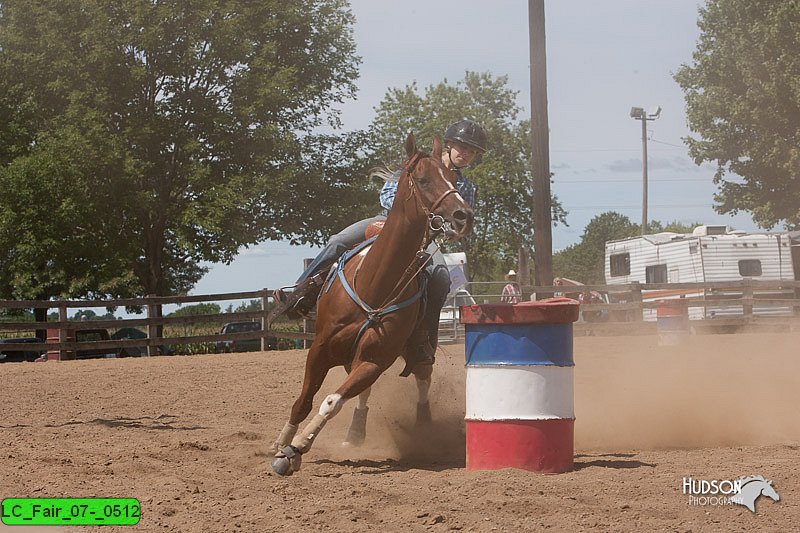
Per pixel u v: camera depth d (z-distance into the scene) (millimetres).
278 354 19328
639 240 31109
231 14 32062
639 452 7645
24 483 5926
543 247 9758
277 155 32750
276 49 33406
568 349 6496
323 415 6520
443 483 6012
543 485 5816
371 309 6562
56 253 30422
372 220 7520
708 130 38281
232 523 4898
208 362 17297
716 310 26625
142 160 31234
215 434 8602
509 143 54156
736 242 28531
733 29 36906
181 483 5922
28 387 13281
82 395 12312
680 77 39438
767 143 36219
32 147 32250
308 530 4766
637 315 23375
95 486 5848
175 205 32281
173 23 30109
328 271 7230
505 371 6422
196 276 46969
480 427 6504
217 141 31891
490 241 52375
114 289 34062
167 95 31656
